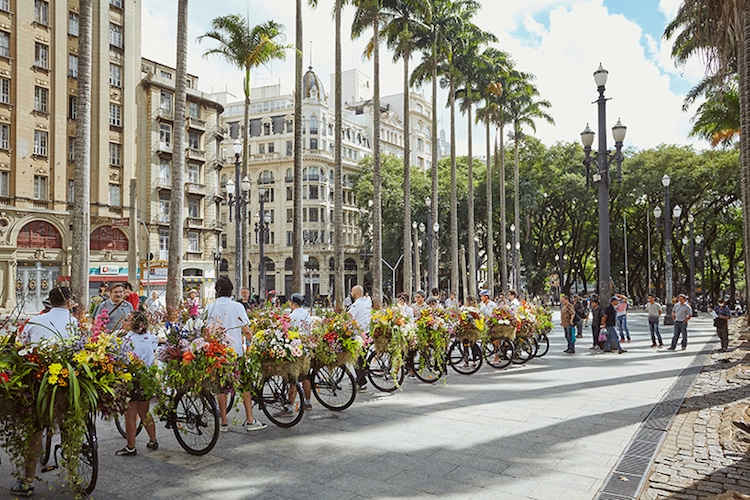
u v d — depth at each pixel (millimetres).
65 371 4883
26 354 4945
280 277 68438
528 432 7391
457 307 13648
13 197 32844
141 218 41188
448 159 61031
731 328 24469
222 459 6344
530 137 53094
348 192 74938
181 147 16219
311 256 68250
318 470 5945
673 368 12961
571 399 9500
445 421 8016
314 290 67688
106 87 37781
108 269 38156
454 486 5449
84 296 14773
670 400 9250
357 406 9078
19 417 4930
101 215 37281
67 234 35344
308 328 8273
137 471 5961
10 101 33031
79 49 14992
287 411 7875
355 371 10195
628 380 11375
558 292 52156
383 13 29938
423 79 38000
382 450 6637
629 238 54156
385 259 53094
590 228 53781
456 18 34094
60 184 35312
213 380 6391
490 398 9648
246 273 26266
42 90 34781
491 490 5336
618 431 7383
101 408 5227
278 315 7965
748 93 14477
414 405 9117
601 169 17406
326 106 72250
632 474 5715
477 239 51844
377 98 27938
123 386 5465
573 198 49062
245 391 7293
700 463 6012
